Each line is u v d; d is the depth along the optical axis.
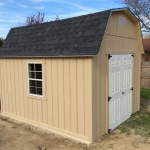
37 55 5.96
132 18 6.86
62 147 5.05
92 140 5.16
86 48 4.91
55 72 5.79
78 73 5.24
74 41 5.32
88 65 4.98
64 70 5.55
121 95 6.56
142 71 13.85
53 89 5.91
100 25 5.09
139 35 7.41
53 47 5.73
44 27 6.70
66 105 5.63
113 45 5.91
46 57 5.93
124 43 6.59
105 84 5.64
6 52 7.20
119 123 6.52
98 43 4.76
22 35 7.26
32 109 6.64
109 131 5.84
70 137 5.60
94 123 5.22
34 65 6.42
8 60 7.23
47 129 6.22
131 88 7.30
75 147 5.03
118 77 6.29
